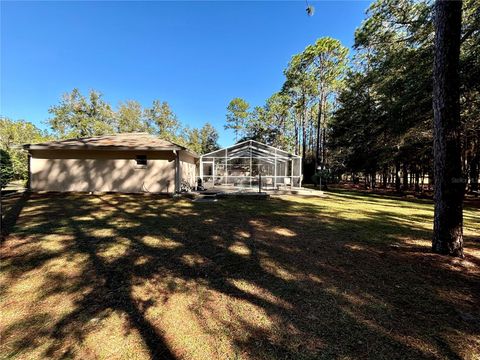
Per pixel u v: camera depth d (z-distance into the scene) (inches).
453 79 143.8
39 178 465.1
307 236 198.1
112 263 135.6
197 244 173.2
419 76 349.7
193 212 296.4
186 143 1540.4
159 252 155.2
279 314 89.7
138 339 74.7
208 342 74.0
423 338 76.7
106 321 83.7
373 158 666.8
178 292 105.6
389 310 92.8
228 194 460.4
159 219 251.9
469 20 287.0
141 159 470.3
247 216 278.2
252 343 73.9
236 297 101.9
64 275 119.5
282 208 339.9
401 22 378.0
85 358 66.5
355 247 170.4
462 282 116.6
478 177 650.2
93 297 99.8
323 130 1005.8
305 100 1007.6
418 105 359.9
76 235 187.3
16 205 316.8
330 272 128.3
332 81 829.8
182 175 535.2
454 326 83.1
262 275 124.2
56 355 67.4
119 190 469.7
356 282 116.6
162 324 82.7
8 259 137.9
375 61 517.0
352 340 75.5
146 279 117.4
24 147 447.5
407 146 546.3
